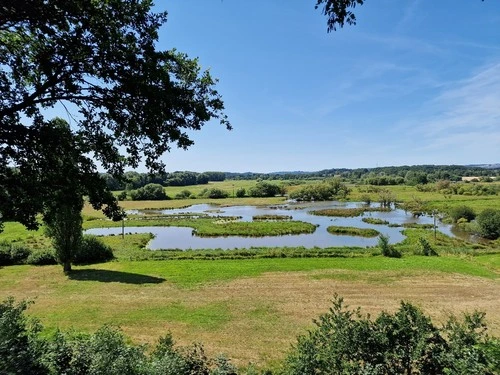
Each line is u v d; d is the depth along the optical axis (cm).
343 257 3812
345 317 924
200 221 8081
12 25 741
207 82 896
